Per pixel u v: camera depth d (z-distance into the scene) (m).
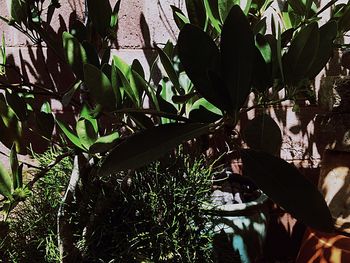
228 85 0.77
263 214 1.45
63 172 1.38
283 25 1.48
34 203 1.31
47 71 1.57
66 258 1.16
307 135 1.68
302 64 0.87
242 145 1.63
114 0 1.56
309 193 0.73
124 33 1.58
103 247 1.25
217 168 1.54
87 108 1.16
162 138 0.78
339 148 1.41
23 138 1.20
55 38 1.55
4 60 1.46
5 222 0.99
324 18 1.62
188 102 1.18
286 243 1.76
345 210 1.39
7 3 1.52
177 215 1.27
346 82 1.36
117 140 1.04
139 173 1.33
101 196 1.23
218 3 1.12
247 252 1.41
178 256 1.24
